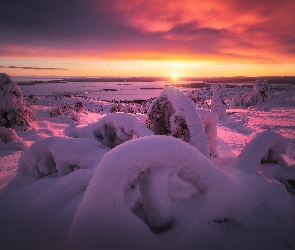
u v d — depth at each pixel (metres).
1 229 1.67
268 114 23.11
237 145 8.02
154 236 1.37
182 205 1.69
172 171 1.56
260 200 1.83
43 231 1.60
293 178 2.45
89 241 1.23
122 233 1.25
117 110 21.75
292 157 6.80
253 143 2.64
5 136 8.71
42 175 2.84
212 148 4.27
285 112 24.73
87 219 1.29
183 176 1.63
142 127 3.57
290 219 1.83
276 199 1.89
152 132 3.51
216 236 1.49
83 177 2.07
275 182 2.20
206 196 1.65
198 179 1.63
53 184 2.24
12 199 2.08
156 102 3.66
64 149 2.63
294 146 8.52
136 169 1.46
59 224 1.63
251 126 15.59
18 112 12.05
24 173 2.85
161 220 1.54
